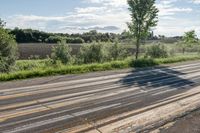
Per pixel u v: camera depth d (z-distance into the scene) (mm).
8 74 17109
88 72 20844
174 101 12164
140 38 32625
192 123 9281
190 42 59656
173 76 19422
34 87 13883
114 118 9336
